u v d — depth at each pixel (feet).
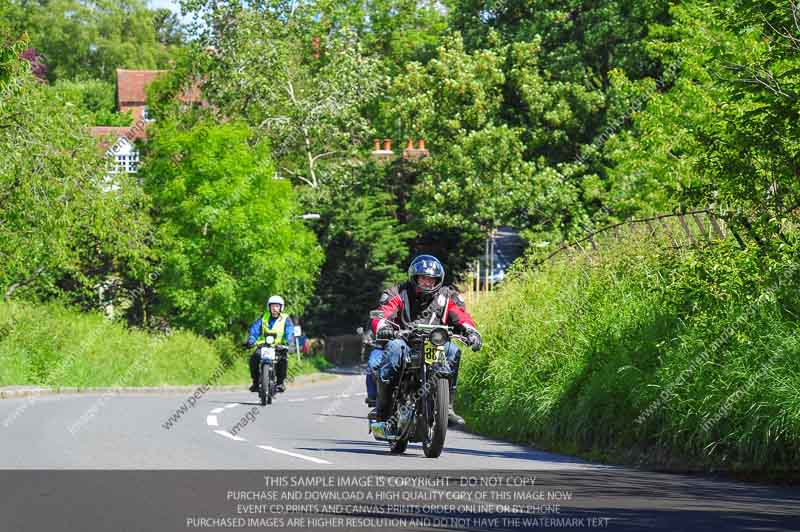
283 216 243.40
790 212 71.87
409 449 74.02
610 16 255.50
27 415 98.94
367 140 328.70
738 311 68.59
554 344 87.92
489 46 280.72
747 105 76.13
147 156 253.85
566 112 259.80
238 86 305.12
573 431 76.74
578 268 98.12
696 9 164.55
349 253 306.96
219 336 233.35
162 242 228.63
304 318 317.01
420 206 277.85
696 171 74.59
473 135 264.52
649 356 73.92
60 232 184.85
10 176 175.11
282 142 314.14
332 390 204.44
